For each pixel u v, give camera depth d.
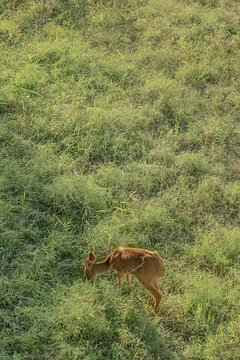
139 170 6.40
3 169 6.05
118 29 9.74
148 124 7.31
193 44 9.34
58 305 4.57
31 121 6.96
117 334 4.45
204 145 7.10
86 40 9.31
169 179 6.38
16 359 4.09
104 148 6.73
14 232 5.26
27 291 4.75
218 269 5.22
